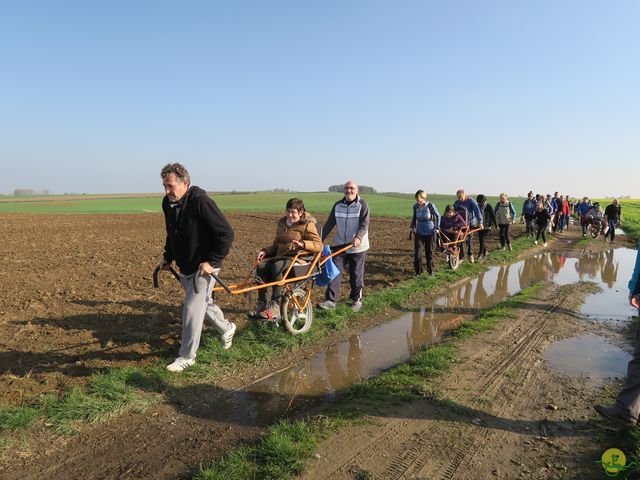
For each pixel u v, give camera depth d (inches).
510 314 294.7
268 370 204.7
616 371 202.8
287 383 191.2
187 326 193.8
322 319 273.6
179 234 184.9
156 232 915.4
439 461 134.2
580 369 205.5
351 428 151.9
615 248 679.7
